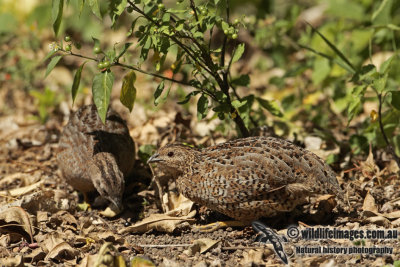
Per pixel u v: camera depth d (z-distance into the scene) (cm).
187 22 1011
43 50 1712
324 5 2003
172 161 953
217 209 931
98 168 1032
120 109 1497
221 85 989
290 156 902
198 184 929
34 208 1002
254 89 1700
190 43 1002
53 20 869
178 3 925
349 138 1209
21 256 851
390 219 938
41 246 895
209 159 929
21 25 1798
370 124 1156
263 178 886
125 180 1152
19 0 1797
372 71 1020
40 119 1487
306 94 1512
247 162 897
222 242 899
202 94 970
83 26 1770
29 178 1170
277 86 1630
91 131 1104
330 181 912
